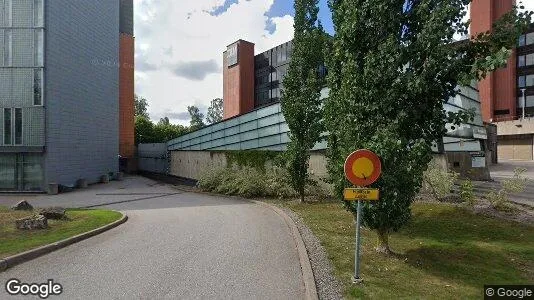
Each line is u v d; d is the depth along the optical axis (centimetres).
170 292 625
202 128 3738
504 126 5534
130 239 1033
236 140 3059
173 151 4622
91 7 3822
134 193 2714
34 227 1115
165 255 856
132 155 6131
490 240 966
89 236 1070
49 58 3005
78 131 3531
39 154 2956
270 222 1270
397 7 777
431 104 745
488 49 723
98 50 4034
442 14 689
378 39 783
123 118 6053
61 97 3194
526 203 1372
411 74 721
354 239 977
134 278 695
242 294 616
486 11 5659
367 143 746
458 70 705
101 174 4097
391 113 750
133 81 6166
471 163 2061
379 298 595
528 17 705
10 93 2944
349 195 656
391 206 743
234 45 6825
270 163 2292
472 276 714
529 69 6156
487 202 1341
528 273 741
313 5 1769
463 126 2228
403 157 738
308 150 1709
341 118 826
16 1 2956
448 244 931
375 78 746
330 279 679
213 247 928
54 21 3084
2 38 2958
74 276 708
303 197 1739
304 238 994
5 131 2936
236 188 2178
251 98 6775
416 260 802
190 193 2583
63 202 2194
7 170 2947
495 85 6328
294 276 704
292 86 1723
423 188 1538
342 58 840
